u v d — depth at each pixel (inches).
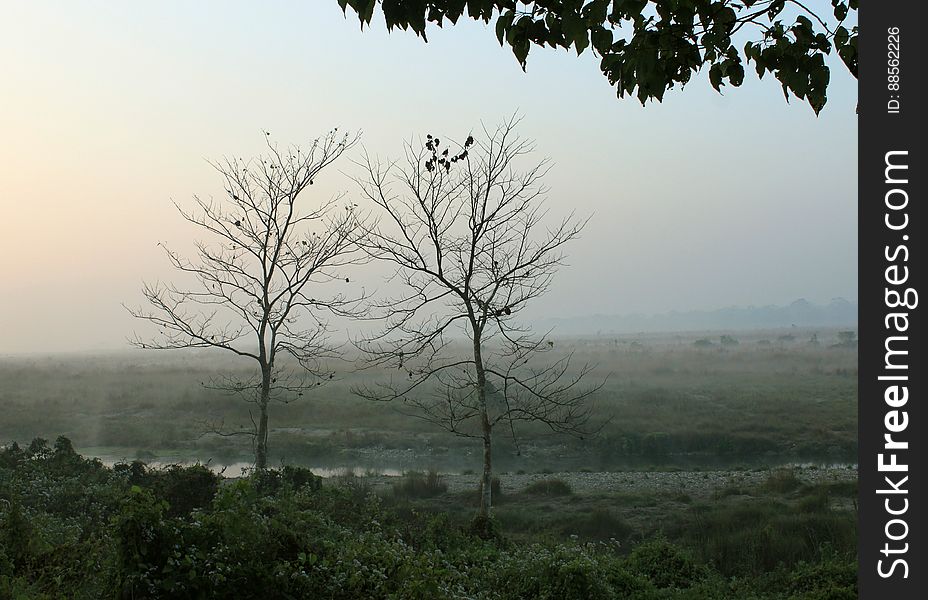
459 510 708.7
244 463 1150.3
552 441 1302.9
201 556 243.6
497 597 343.3
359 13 147.7
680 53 180.2
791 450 1225.4
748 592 417.4
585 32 159.2
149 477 577.9
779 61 192.7
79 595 243.8
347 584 269.6
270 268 663.8
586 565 364.8
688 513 666.8
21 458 642.2
